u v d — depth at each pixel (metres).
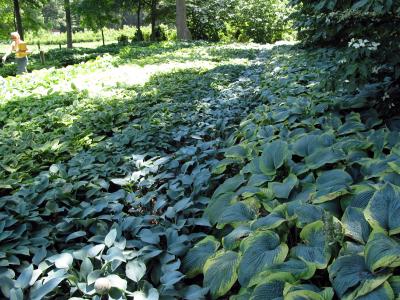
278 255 2.15
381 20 3.98
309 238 2.22
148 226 2.91
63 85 8.45
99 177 3.80
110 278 2.20
